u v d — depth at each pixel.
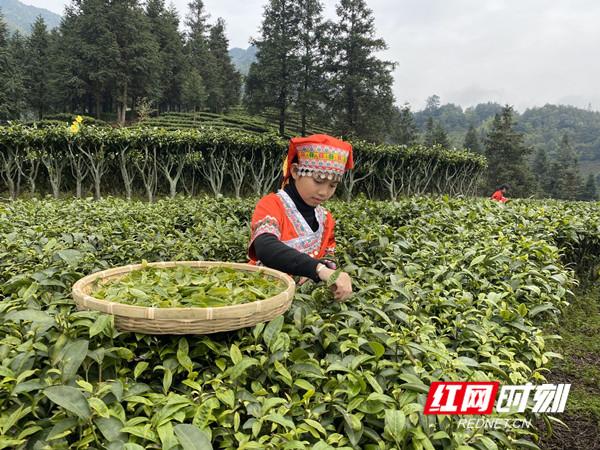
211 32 64.62
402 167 15.36
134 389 1.42
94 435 1.23
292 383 1.50
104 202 6.79
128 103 51.44
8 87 40.69
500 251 3.37
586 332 4.43
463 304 2.37
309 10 38.50
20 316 1.52
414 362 1.68
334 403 1.46
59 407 1.37
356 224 4.34
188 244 3.61
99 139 12.05
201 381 1.50
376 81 36.22
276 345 1.56
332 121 38.38
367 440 1.46
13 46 50.09
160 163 12.92
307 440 1.40
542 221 4.89
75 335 1.53
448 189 16.91
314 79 38.84
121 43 44.75
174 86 54.41
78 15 48.91
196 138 12.91
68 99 45.25
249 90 41.28
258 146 13.34
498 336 2.17
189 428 1.23
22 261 2.74
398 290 2.11
